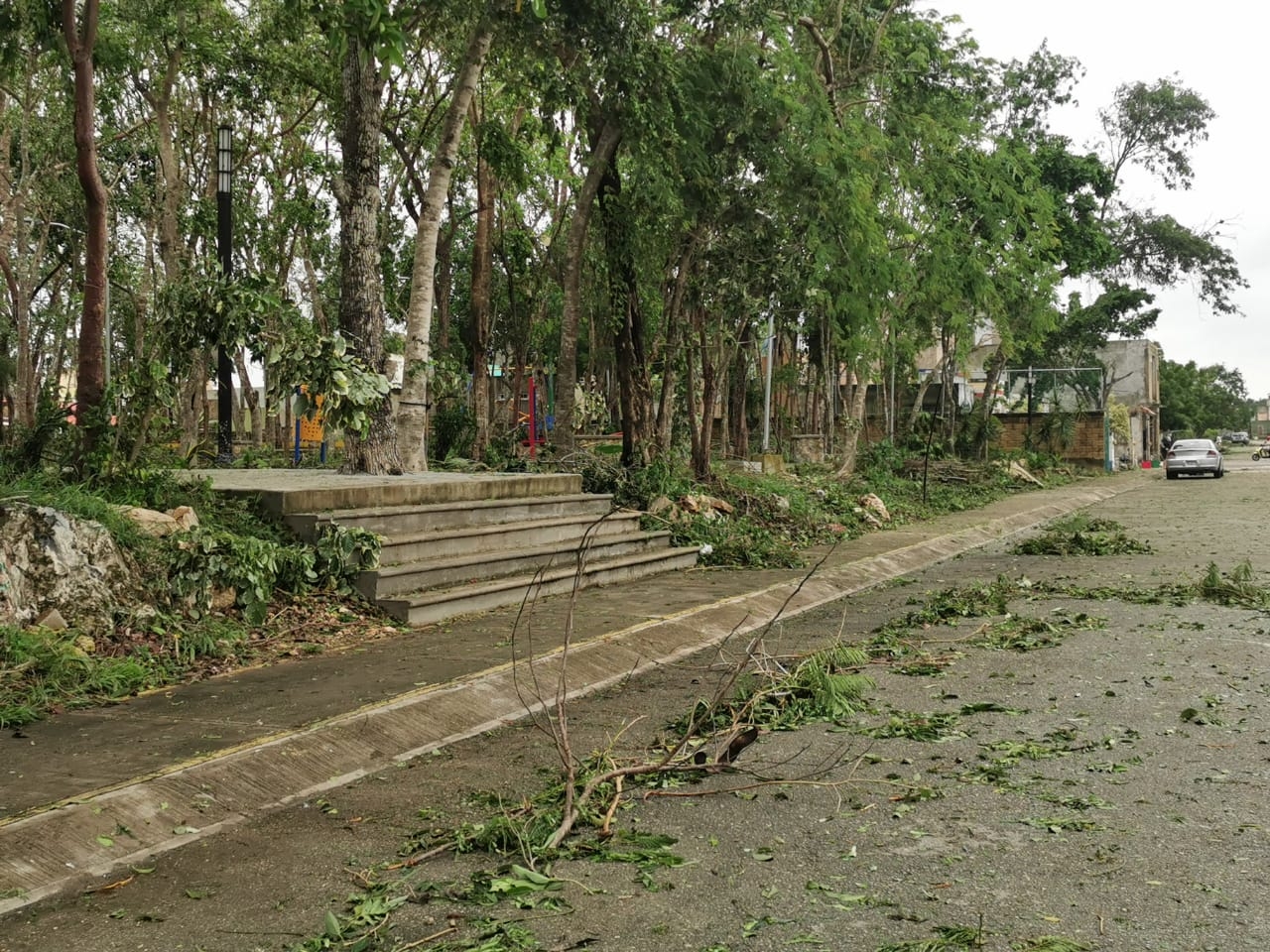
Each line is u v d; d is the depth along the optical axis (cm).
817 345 3133
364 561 925
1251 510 2438
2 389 1914
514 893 363
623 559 1252
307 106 2445
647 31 1488
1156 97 4041
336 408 973
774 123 1739
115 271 2448
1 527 704
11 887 375
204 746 530
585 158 1727
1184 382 11069
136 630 743
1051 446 4888
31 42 1227
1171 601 1066
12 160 2255
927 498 2570
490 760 544
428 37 1479
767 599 1095
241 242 2520
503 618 937
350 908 358
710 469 1884
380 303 1291
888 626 962
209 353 1000
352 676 695
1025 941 318
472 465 1808
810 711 637
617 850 404
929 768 513
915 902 352
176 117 2369
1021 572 1380
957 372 4975
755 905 352
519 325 3281
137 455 937
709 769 509
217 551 818
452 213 2570
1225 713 613
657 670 782
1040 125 3622
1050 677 723
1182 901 347
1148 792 468
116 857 411
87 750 524
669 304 1825
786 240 1870
